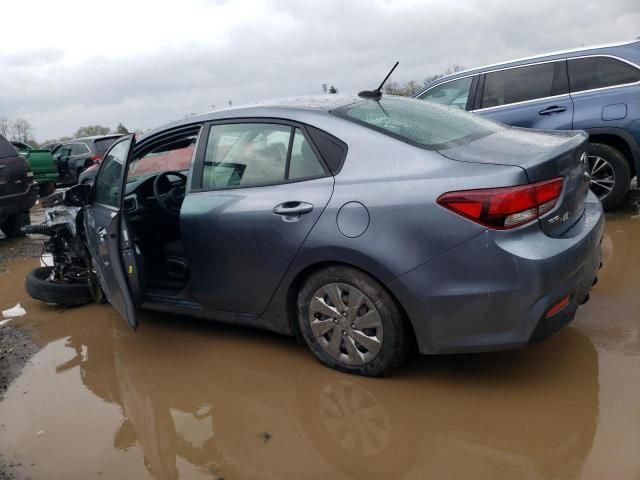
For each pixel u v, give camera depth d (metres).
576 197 2.94
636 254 4.55
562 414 2.61
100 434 2.86
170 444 2.72
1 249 7.52
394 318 2.87
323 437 2.65
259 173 3.32
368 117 3.20
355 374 3.12
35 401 3.25
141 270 3.70
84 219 4.38
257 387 3.16
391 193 2.78
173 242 4.50
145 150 3.95
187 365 3.51
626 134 5.46
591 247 2.84
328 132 3.10
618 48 5.62
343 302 3.04
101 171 4.38
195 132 3.73
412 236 2.71
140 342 3.93
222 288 3.49
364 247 2.82
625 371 2.90
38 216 10.72
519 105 6.02
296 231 3.05
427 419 2.68
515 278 2.55
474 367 3.09
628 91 5.45
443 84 6.71
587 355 3.10
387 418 2.73
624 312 3.57
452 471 2.32
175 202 4.59
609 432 2.44
